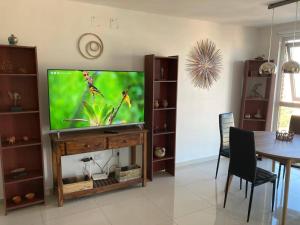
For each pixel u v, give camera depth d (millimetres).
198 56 4078
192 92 4133
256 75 4441
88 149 2898
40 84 2920
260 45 4734
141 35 3510
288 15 3668
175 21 3764
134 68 3521
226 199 3068
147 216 2678
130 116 3328
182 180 3633
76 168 3264
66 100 2846
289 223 2613
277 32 4410
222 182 3580
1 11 2639
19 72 2719
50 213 2713
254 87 4652
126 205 2904
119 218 2635
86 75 2932
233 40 4441
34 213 2711
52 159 3029
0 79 2693
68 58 3049
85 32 3109
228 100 4594
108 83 3094
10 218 2609
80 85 2906
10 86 2754
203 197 3127
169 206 2895
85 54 3141
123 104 3246
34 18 2803
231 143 2816
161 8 3287
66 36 3002
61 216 2658
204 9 3330
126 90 3244
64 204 2900
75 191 2906
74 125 2934
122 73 3186
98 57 3234
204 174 3865
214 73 4312
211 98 4371
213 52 4234
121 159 3588
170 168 3855
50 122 2789
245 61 4508
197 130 4309
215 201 3031
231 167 2873
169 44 3764
